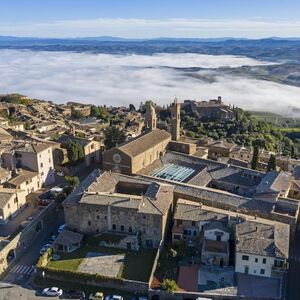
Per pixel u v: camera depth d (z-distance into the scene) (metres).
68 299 82.25
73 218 101.50
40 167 130.12
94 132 196.00
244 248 87.00
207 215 98.56
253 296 80.56
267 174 125.12
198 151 158.00
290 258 95.50
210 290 82.62
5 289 84.69
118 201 99.06
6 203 106.88
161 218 95.06
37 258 95.00
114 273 87.75
